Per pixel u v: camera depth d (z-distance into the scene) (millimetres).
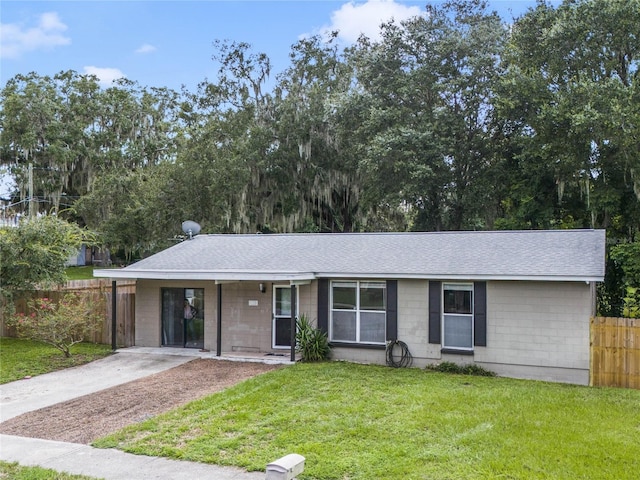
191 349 15492
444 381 11438
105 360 14461
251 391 10430
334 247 15797
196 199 27656
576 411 8961
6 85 32906
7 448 7680
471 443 7332
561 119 20234
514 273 11977
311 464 6688
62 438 8109
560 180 21844
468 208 25844
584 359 11742
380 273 13312
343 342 14055
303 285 14453
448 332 13164
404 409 9078
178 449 7387
